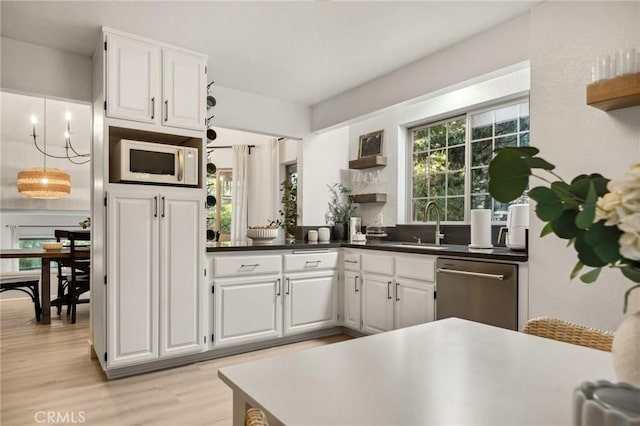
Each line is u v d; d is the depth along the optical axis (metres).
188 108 2.95
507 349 1.06
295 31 2.74
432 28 2.71
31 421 2.08
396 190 4.23
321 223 4.50
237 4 2.41
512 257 2.39
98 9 2.45
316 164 4.49
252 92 3.98
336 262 3.74
